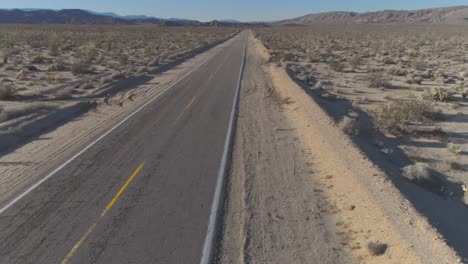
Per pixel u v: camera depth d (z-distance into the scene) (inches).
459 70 1390.3
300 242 287.9
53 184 387.9
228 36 4471.0
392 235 276.4
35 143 531.2
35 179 399.9
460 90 952.3
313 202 351.9
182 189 378.9
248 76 1196.5
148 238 291.3
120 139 545.3
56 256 268.1
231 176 413.7
